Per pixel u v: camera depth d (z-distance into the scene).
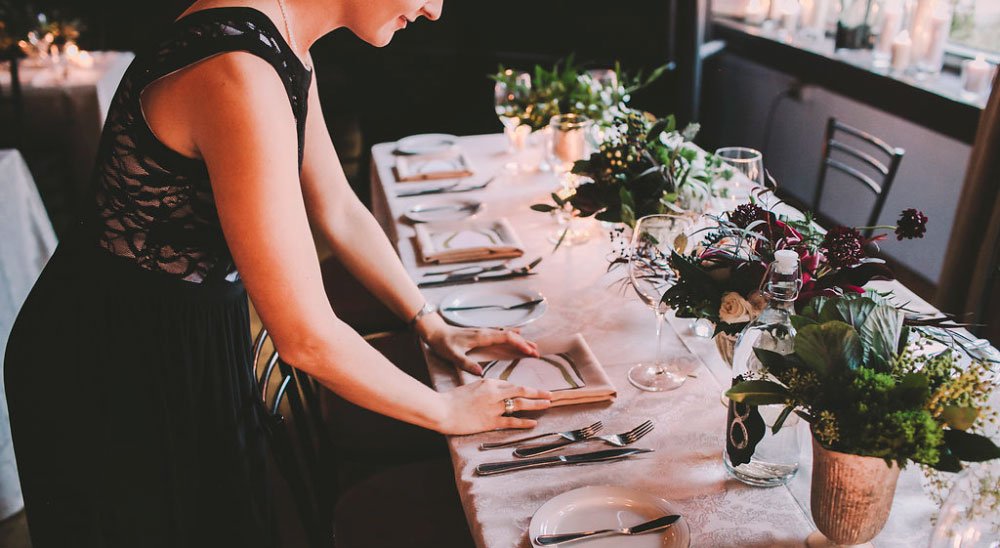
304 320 1.17
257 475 1.43
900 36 3.29
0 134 4.08
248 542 1.45
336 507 1.66
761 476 1.18
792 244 1.30
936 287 3.22
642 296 1.43
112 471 1.32
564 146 2.47
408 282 1.64
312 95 1.50
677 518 1.10
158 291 1.24
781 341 1.10
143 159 1.16
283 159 1.11
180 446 1.34
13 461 2.43
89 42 5.15
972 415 0.89
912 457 0.89
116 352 1.27
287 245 1.13
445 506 1.64
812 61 3.73
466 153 2.83
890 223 3.44
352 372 1.24
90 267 1.25
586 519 1.12
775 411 1.12
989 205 2.66
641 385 1.46
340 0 1.18
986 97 2.94
